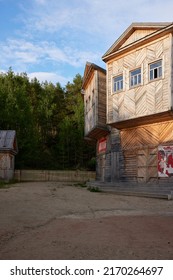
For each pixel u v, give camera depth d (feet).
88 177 114.11
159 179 56.34
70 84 179.11
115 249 20.79
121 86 61.93
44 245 21.97
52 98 159.33
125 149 63.87
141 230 25.76
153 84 55.16
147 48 57.00
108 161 69.82
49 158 139.54
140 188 53.11
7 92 122.01
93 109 70.69
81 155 140.15
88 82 79.15
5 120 115.14
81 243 22.26
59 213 34.58
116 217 31.60
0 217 31.58
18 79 150.20
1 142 95.76
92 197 49.29
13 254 20.12
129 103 59.21
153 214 33.40
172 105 51.78
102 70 69.56
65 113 160.66
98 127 67.21
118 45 62.90
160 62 55.01
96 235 24.38
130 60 60.08
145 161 59.11
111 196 50.88
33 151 122.72
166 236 23.91
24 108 122.42
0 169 94.43
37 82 168.45
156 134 58.18
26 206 38.93
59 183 90.27
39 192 56.24
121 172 64.13
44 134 151.43
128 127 63.46
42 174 110.11
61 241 22.90
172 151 54.80
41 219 31.09
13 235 24.99
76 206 39.68
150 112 54.90
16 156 118.32
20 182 97.04
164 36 54.24
